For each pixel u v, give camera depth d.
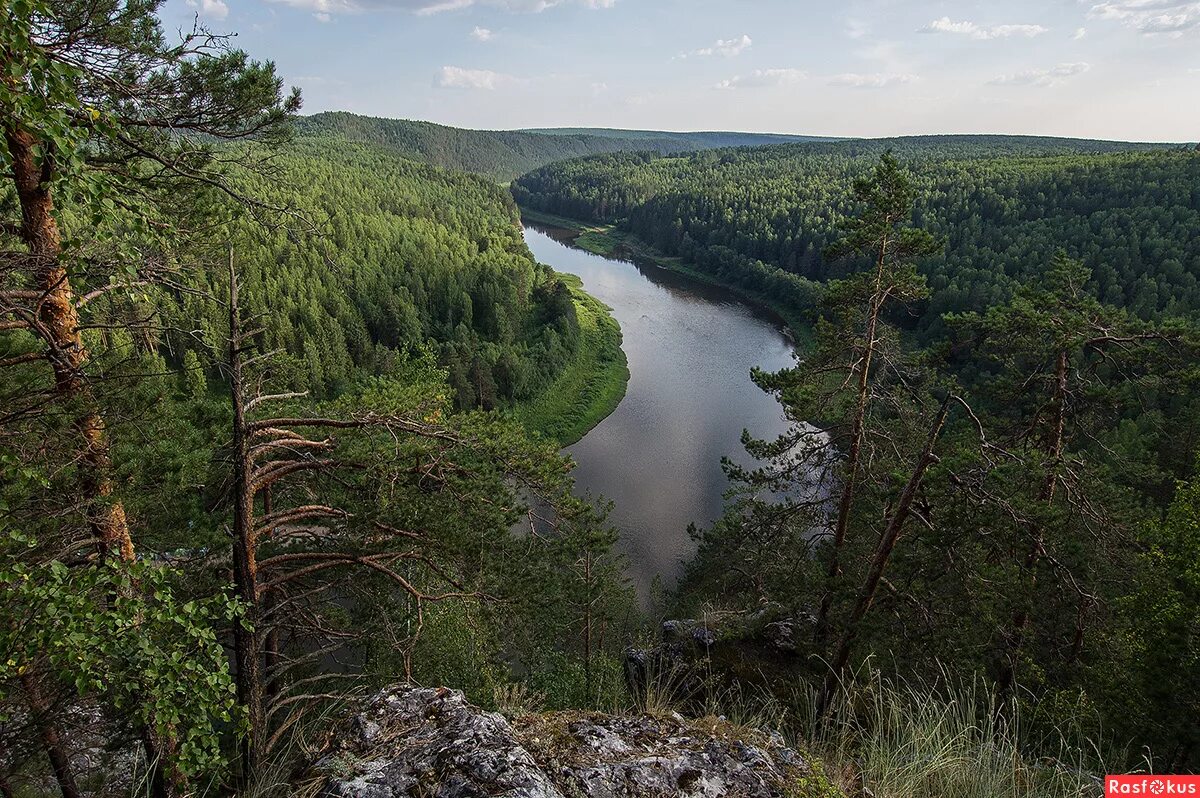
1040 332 15.49
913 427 14.56
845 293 14.62
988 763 4.38
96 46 7.17
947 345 16.59
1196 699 9.12
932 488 9.47
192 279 8.74
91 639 4.33
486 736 4.02
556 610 13.04
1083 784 4.56
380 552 9.67
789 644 14.98
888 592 10.90
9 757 7.46
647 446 51.44
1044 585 11.53
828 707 5.84
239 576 8.18
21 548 6.73
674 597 29.78
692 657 14.57
